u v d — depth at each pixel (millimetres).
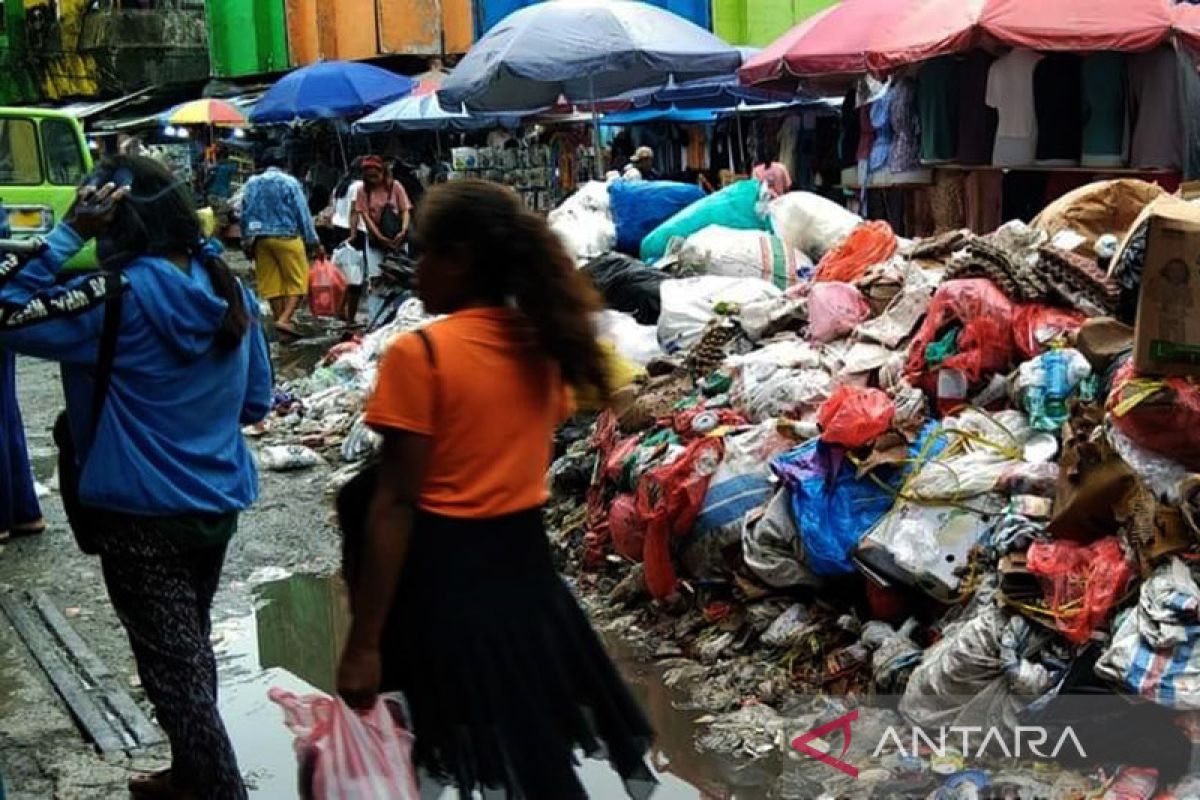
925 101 10688
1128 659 3807
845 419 4926
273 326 14820
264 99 18125
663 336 7266
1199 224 3992
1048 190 10539
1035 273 5301
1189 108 9539
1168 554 3957
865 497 4887
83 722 4742
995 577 4422
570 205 9914
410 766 2928
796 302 6613
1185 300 4016
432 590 2832
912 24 9773
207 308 3629
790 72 10406
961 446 4867
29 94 32469
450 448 2830
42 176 10586
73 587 6363
